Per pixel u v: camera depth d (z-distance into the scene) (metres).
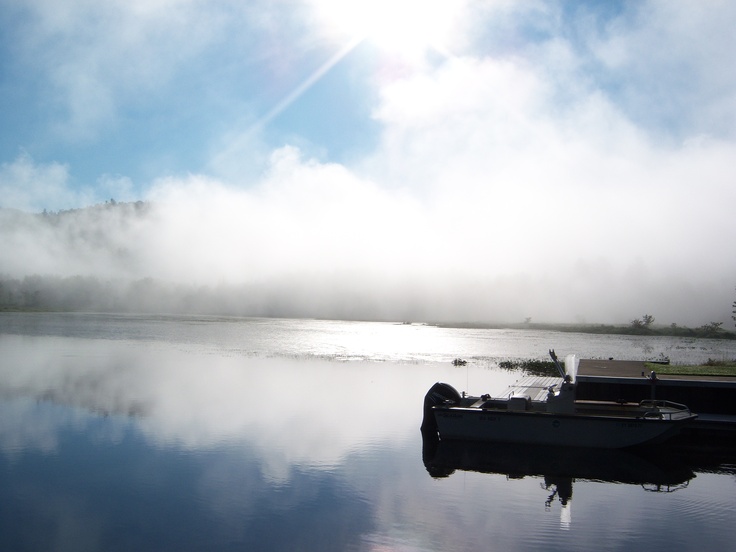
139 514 17.70
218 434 26.95
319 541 16.16
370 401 35.66
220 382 41.94
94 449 24.20
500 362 55.53
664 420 25.11
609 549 16.19
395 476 21.89
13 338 76.25
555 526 17.67
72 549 15.31
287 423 29.44
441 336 108.06
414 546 16.05
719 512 19.06
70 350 62.28
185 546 15.62
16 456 23.09
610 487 21.47
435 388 29.45
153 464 22.36
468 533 17.00
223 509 18.19
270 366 52.16
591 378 31.03
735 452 26.53
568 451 25.95
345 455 24.34
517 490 20.91
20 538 15.93
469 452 25.75
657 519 18.41
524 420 26.36
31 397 34.66
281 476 21.41
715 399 29.64
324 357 60.81
